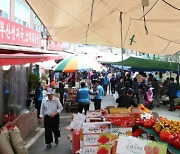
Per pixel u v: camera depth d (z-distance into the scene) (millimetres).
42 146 9648
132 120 6258
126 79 21375
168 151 4863
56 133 9719
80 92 13617
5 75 10148
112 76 26656
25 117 10703
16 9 19984
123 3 5277
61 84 17688
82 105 13570
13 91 10828
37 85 13875
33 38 17281
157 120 5922
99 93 14867
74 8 5512
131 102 10516
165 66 18953
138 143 3709
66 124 13273
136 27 7516
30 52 10188
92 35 8570
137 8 5598
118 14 6871
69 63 14453
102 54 26406
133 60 19500
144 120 6176
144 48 9414
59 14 6004
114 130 5758
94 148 5203
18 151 6926
